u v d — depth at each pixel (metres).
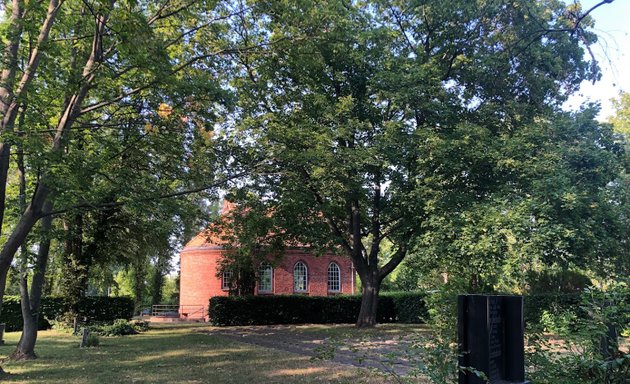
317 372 10.23
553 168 14.49
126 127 12.76
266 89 17.81
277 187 19.39
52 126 11.96
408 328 21.81
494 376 5.58
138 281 40.00
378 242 22.66
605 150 15.75
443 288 6.74
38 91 10.79
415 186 17.39
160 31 13.32
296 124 17.81
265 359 12.42
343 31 13.74
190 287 36.31
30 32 9.45
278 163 15.52
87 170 9.93
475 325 5.43
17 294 26.12
